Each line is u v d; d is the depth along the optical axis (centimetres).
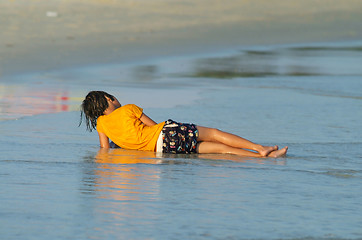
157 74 5256
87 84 4541
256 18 10738
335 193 1809
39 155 2298
